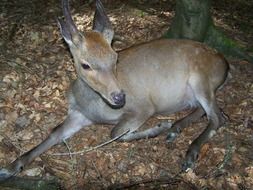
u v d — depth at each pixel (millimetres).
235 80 2029
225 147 1602
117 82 1500
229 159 1535
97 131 1729
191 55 1751
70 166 1512
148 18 2611
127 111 1682
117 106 1577
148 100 1715
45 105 1812
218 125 1698
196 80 1739
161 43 1754
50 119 1748
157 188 1418
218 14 2877
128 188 1416
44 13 2715
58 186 1413
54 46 2273
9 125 1681
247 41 2480
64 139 1644
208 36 2246
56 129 1634
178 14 2180
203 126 1759
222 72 1808
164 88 1738
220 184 1438
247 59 2221
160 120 1816
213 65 1776
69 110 1729
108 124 1758
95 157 1557
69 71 2047
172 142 1649
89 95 1639
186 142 1656
